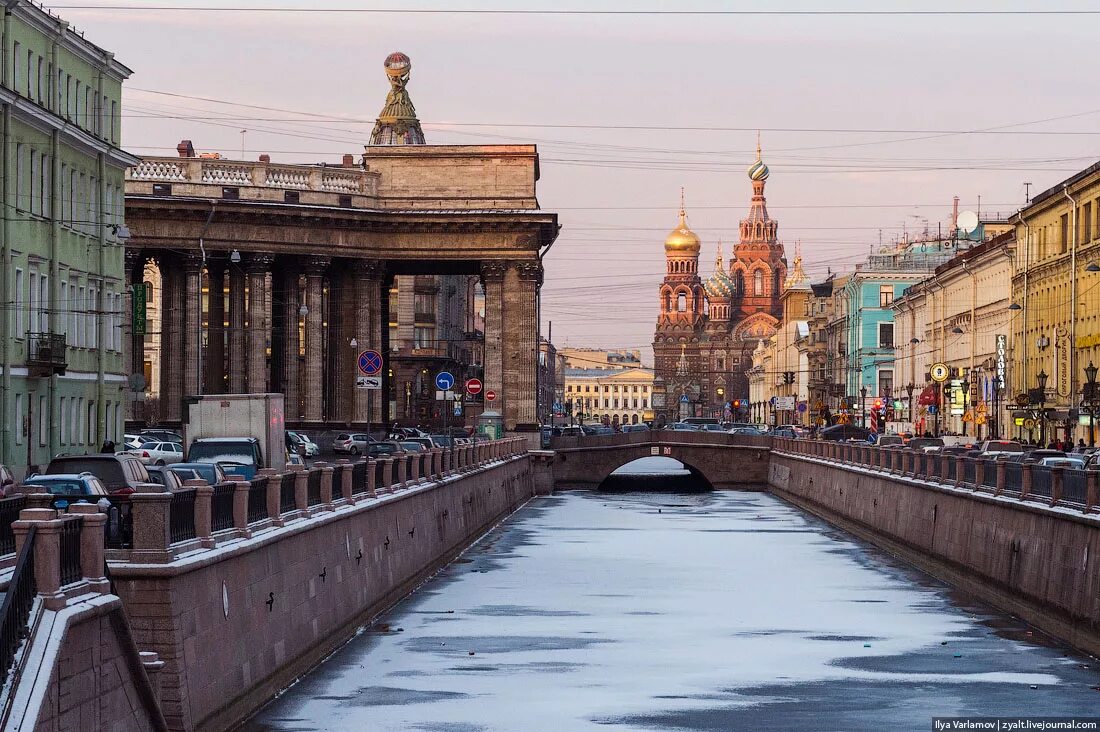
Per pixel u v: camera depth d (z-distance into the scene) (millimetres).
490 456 146625
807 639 77812
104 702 37125
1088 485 70938
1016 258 185750
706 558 117750
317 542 67062
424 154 191375
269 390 196875
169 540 45250
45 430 114812
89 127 124875
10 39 105750
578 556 118438
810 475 171875
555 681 66000
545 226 190000
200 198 177375
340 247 187375
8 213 105375
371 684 63656
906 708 60812
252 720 54469
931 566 105812
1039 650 73125
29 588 33812
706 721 58656
